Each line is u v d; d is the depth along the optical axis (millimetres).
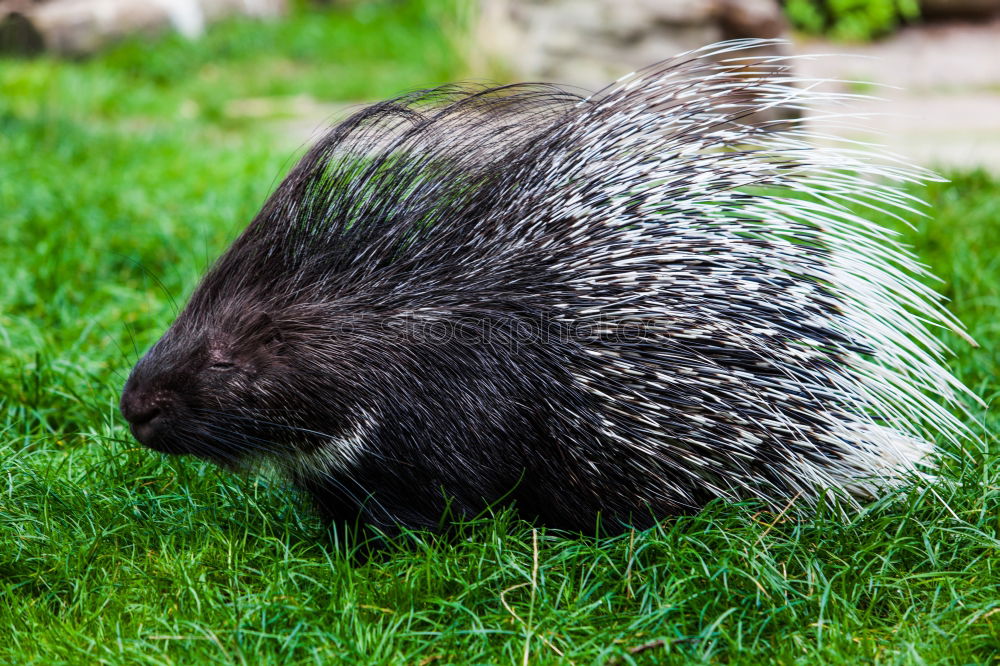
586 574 2803
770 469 2932
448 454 2904
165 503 3217
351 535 3086
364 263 2984
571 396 2871
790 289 2939
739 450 2902
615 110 3086
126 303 4781
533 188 3002
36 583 2801
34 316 4703
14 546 2914
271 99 11828
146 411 2881
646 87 3117
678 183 2998
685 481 2936
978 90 11828
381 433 2898
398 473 2930
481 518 2961
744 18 9766
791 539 2850
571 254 2932
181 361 2895
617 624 2607
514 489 2867
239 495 3207
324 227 3014
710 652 2434
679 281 2895
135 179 7137
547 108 3316
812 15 13578
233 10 15172
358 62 13539
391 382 2885
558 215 2967
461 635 2576
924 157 8195
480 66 11211
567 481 2930
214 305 2977
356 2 16172
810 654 2451
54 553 2922
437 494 2943
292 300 2955
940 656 2428
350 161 3094
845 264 2973
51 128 8602
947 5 13664
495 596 2721
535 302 2904
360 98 11664
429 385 2885
